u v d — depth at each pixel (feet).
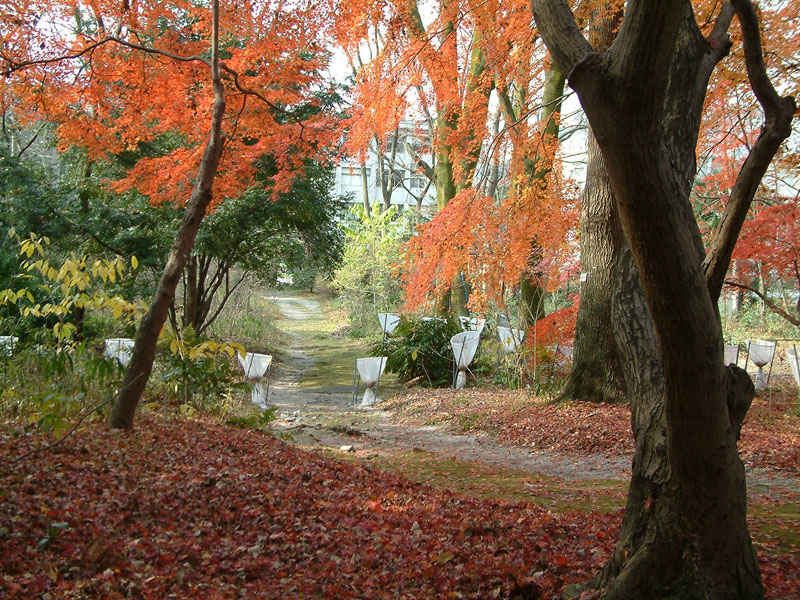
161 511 14.37
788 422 33.53
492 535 15.05
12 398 22.29
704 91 11.66
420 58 30.76
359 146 31.73
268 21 26.78
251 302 97.35
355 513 16.67
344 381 56.24
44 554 11.18
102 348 36.76
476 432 34.32
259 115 28.91
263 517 15.10
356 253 91.56
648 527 10.36
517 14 30.50
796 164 31.07
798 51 23.97
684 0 7.64
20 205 45.24
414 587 11.90
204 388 31.60
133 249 47.57
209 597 10.59
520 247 34.22
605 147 8.56
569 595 11.14
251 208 49.83
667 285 8.82
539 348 42.37
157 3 26.17
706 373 9.09
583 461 27.61
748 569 10.02
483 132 36.32
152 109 27.40
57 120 27.22
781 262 32.89
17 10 23.41
